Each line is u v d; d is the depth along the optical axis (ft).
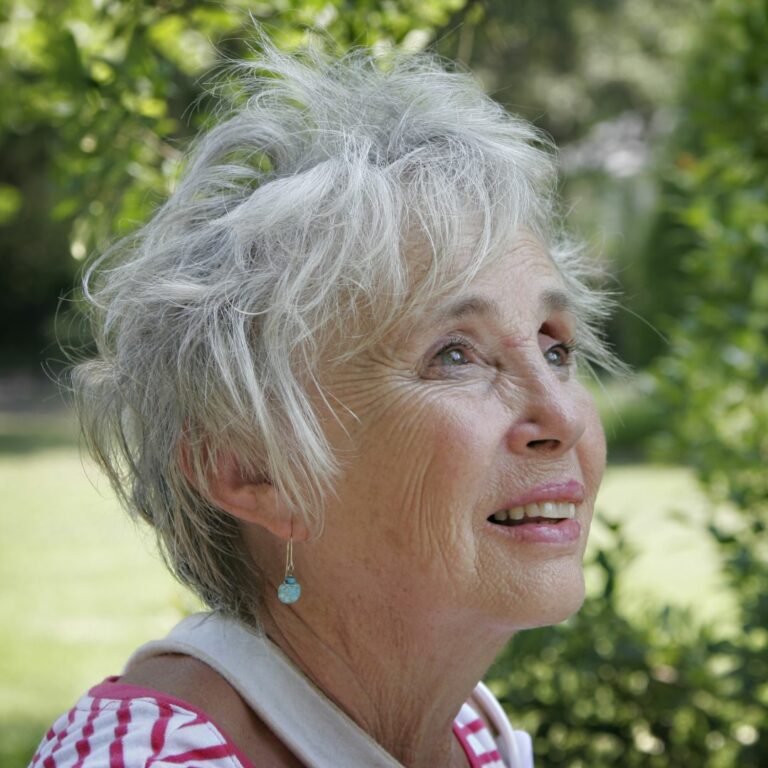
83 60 8.96
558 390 4.81
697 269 13.87
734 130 14.06
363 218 4.71
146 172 8.73
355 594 4.90
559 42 59.98
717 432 13.19
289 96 5.33
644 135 74.33
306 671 5.03
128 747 4.37
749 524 12.32
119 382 5.10
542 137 5.44
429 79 5.46
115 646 23.90
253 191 5.06
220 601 5.12
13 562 32.07
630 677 11.37
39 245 71.82
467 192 4.87
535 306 4.94
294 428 4.62
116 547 33.88
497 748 5.99
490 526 4.75
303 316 4.66
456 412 4.68
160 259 5.01
